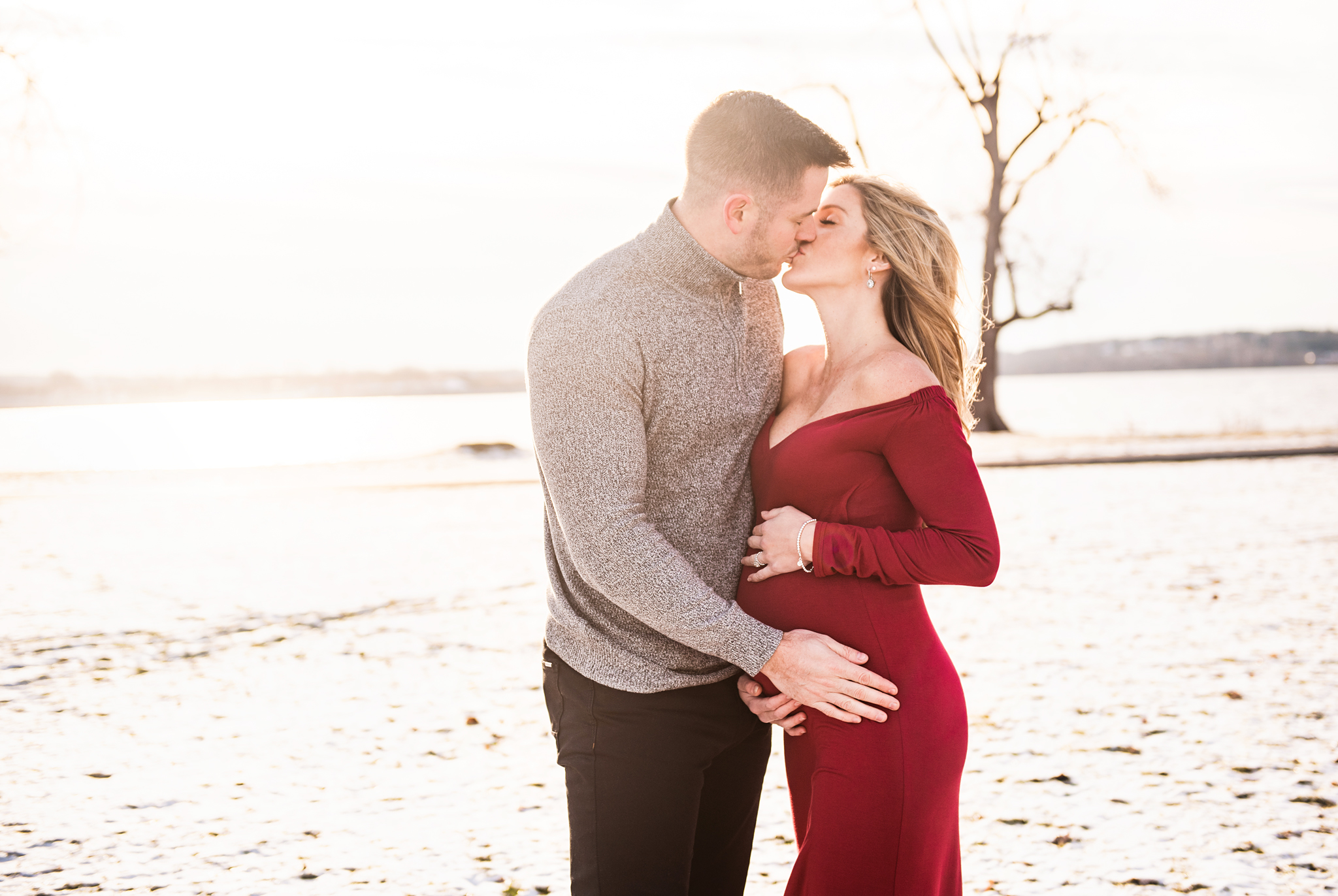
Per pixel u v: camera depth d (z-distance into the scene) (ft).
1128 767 13.48
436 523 42.01
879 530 6.70
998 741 14.65
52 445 118.83
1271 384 435.94
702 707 6.75
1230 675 17.75
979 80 91.61
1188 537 34.01
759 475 7.22
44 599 26.17
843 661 6.54
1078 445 75.46
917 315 7.20
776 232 6.36
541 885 10.44
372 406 394.93
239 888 10.39
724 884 7.52
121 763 14.20
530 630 22.29
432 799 12.84
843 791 6.72
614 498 6.10
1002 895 10.09
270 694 17.58
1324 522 36.73
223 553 33.88
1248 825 11.59
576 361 6.09
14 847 11.39
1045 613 23.20
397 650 20.66
